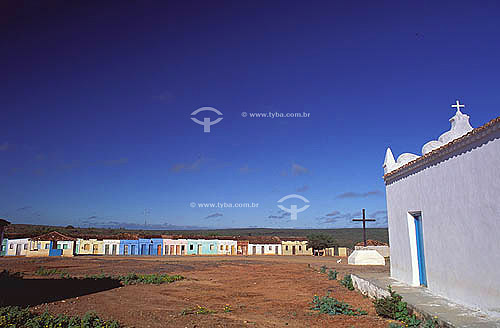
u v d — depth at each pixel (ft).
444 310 27.61
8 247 142.72
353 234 316.81
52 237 146.10
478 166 27.89
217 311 35.24
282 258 144.56
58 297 41.45
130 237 170.60
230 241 181.98
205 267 93.50
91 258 128.88
